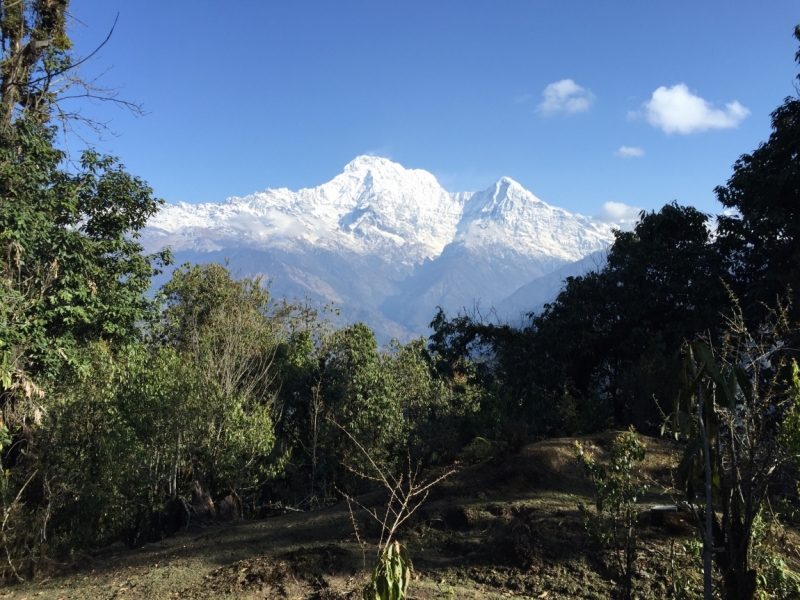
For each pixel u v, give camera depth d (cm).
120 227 1590
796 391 388
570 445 928
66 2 1538
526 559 572
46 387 1305
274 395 2008
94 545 1138
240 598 554
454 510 735
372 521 748
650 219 1703
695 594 440
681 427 382
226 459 1255
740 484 391
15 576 755
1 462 1220
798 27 1412
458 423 1759
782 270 1322
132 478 1190
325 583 572
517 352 1731
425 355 2152
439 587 548
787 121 1421
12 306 1184
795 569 456
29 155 1351
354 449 1953
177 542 798
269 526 815
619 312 1638
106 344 1628
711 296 1481
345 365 2577
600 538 498
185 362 1508
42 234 1296
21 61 1484
